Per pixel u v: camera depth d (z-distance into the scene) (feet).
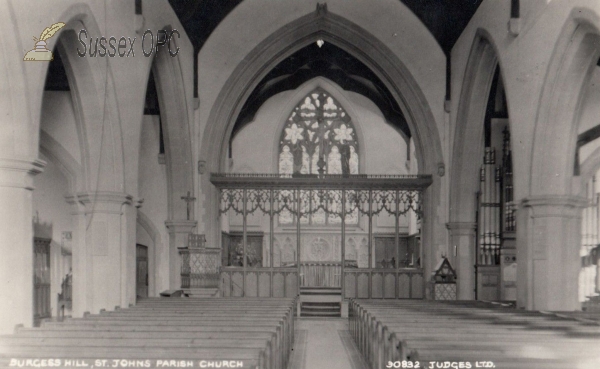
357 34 61.05
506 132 56.24
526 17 37.99
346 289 60.95
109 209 39.11
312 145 91.86
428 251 60.34
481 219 56.29
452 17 54.54
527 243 37.52
